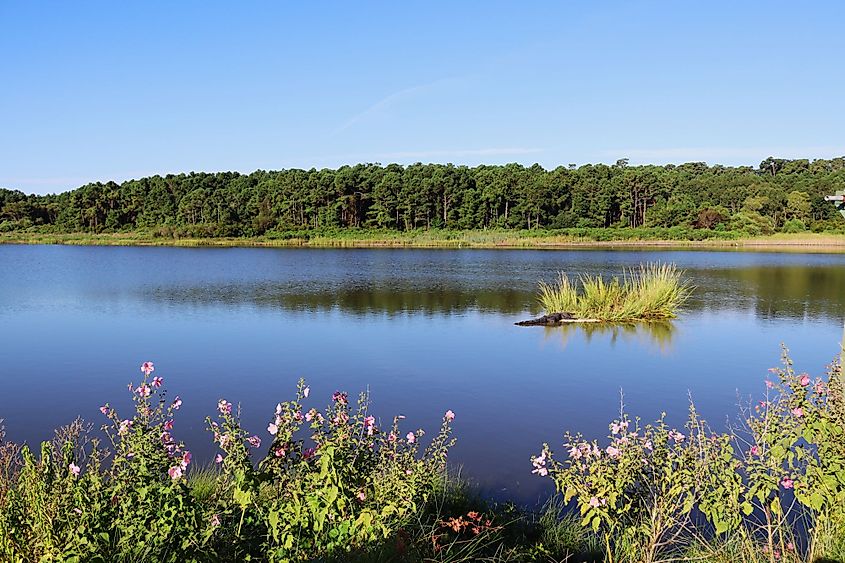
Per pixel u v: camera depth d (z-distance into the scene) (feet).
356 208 261.03
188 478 19.39
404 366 42.73
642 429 29.19
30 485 12.35
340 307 70.49
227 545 12.98
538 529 17.21
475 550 14.78
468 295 81.00
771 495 18.03
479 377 39.73
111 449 24.12
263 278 103.24
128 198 284.00
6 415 32.01
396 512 14.21
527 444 27.63
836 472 13.91
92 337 53.21
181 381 38.78
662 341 51.78
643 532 14.49
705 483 14.73
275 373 40.75
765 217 233.76
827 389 15.24
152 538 12.21
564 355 46.24
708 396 35.73
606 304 64.08
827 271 115.14
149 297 78.95
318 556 12.82
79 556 11.53
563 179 256.11
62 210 282.97
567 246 206.28
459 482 20.44
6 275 109.40
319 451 13.93
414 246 213.25
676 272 110.83
